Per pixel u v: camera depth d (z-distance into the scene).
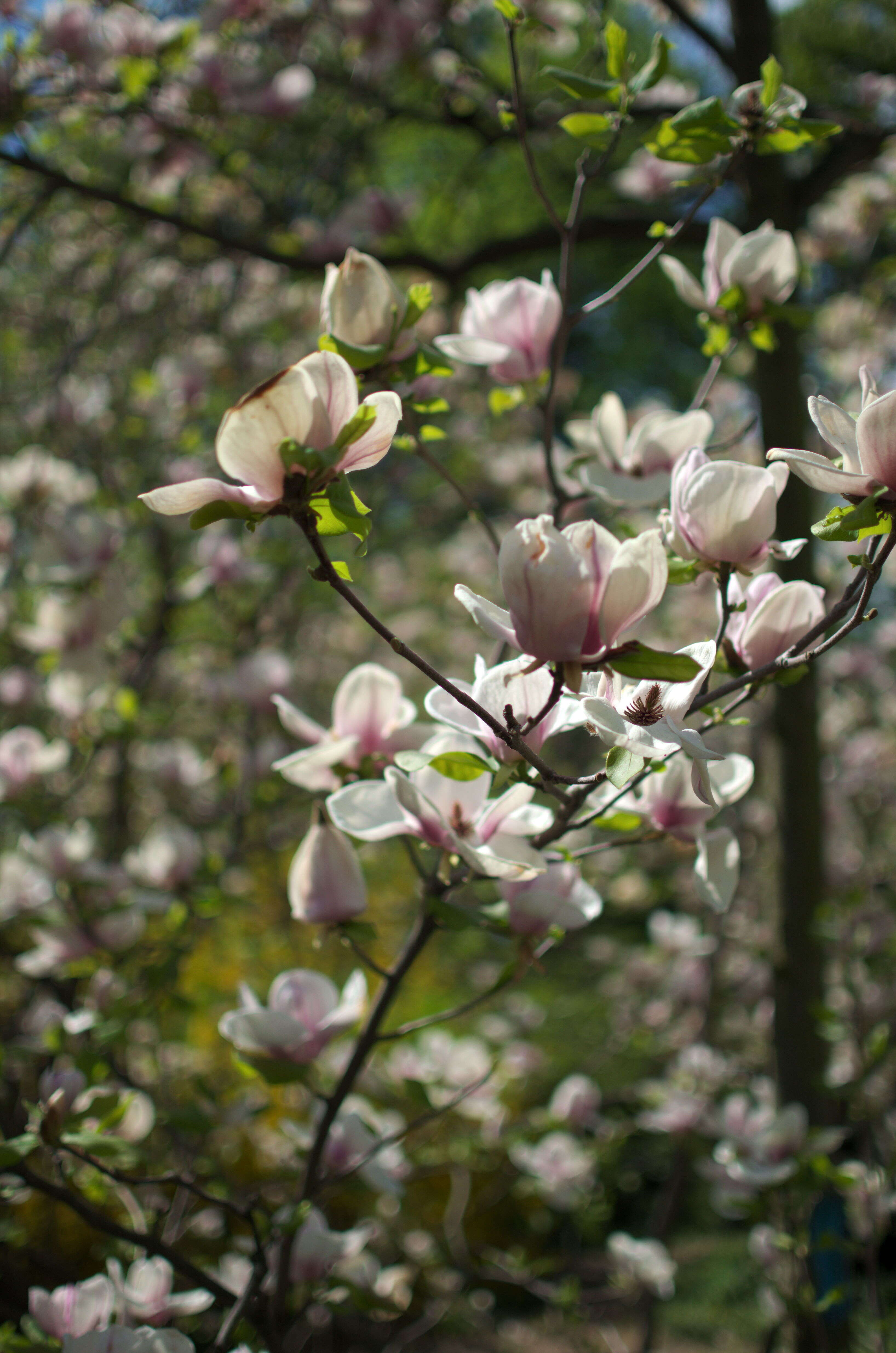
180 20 2.76
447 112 3.16
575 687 1.42
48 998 2.45
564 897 1.63
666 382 10.95
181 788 2.67
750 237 1.74
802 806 2.21
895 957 2.26
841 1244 1.98
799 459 1.44
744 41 2.34
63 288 3.45
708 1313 3.47
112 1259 1.71
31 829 2.21
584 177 1.77
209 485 1.41
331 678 5.09
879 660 3.88
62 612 2.17
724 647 1.58
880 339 3.71
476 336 1.78
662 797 1.62
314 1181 1.70
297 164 3.32
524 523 1.41
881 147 2.66
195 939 2.08
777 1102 2.19
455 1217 2.70
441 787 1.58
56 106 2.64
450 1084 2.50
